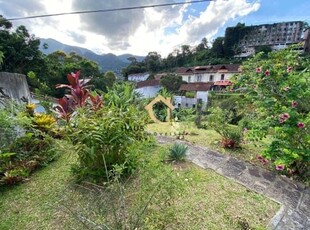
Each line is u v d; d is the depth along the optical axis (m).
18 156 2.96
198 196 2.14
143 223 1.52
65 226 1.77
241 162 3.08
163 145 3.62
